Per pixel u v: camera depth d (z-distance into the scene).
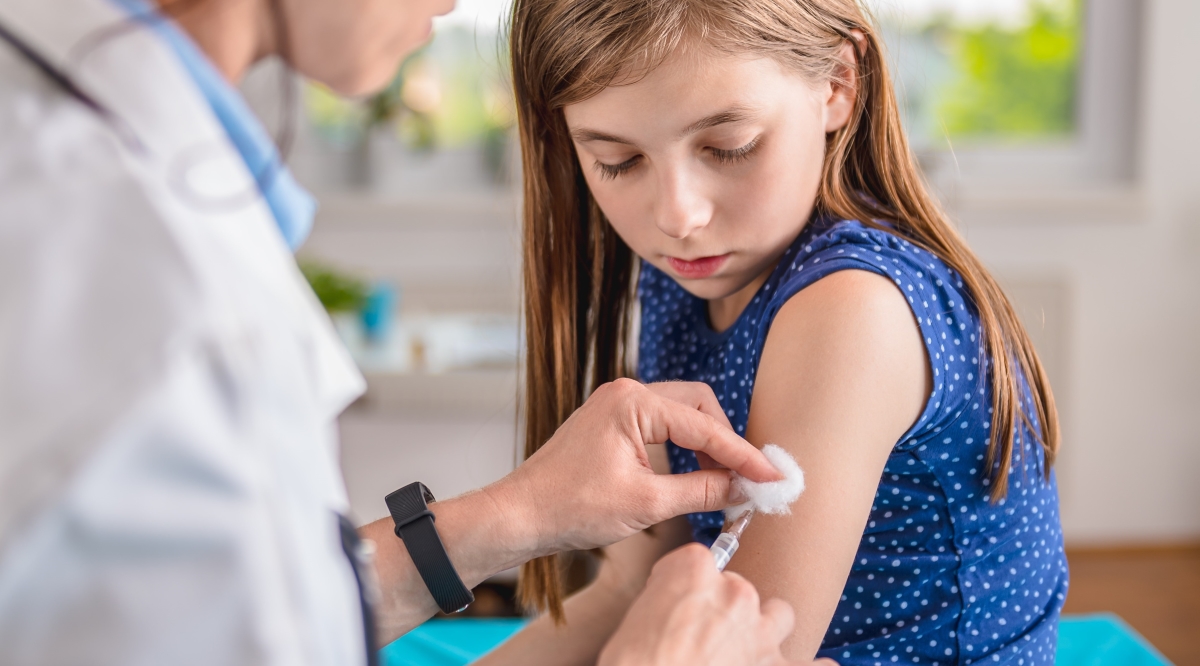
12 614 0.55
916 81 2.69
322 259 2.74
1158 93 2.59
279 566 0.58
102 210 0.57
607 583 1.01
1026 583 0.88
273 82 1.17
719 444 0.79
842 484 0.78
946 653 0.87
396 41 0.68
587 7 0.79
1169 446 2.71
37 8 0.60
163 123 0.60
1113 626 1.24
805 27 0.81
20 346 0.55
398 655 1.21
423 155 2.90
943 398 0.81
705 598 0.70
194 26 0.64
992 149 2.75
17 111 0.58
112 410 0.54
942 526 0.85
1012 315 0.89
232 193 0.61
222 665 0.57
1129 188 2.66
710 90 0.77
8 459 0.54
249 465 0.57
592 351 1.00
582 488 0.81
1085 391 2.69
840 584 0.78
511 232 1.14
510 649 0.99
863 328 0.79
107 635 0.56
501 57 0.99
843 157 0.88
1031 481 0.88
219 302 0.57
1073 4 2.69
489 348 2.21
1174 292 2.65
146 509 0.55
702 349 0.95
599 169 0.84
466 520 0.82
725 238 0.82
